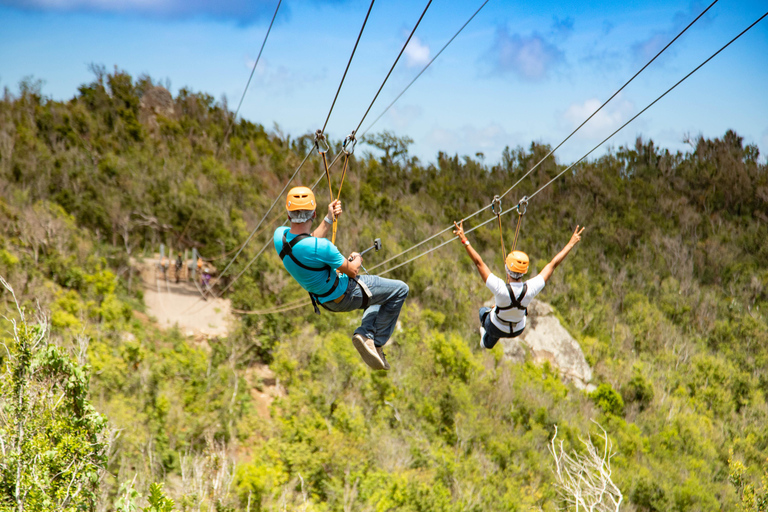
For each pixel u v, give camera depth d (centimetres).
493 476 2109
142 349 2209
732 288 4538
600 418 2842
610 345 3669
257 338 2789
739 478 2305
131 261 3341
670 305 4222
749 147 6731
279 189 4919
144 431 1719
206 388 2155
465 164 7200
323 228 511
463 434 2327
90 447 908
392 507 1703
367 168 5953
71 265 2775
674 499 2186
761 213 5753
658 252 4947
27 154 3581
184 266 3462
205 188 4188
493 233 4909
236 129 6144
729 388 3400
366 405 2397
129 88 5984
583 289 4134
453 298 3706
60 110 4650
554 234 5081
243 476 1544
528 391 2802
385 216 4966
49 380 912
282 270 3247
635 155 7031
